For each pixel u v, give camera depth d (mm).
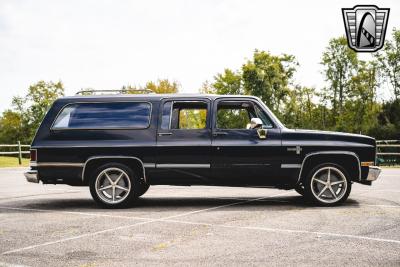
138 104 7945
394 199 8672
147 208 7746
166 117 7852
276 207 7715
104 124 7848
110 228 5910
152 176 7746
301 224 6047
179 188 11500
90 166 7859
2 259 4387
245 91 46969
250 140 7734
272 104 46938
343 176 7695
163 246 4852
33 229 5906
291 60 47719
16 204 8484
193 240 5129
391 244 4855
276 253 4500
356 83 52219
